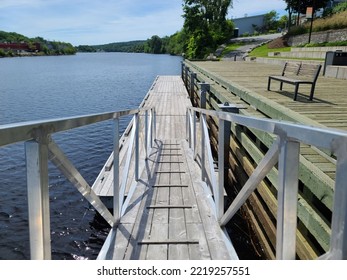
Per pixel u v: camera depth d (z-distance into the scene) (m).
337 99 5.48
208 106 8.85
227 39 43.97
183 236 2.62
